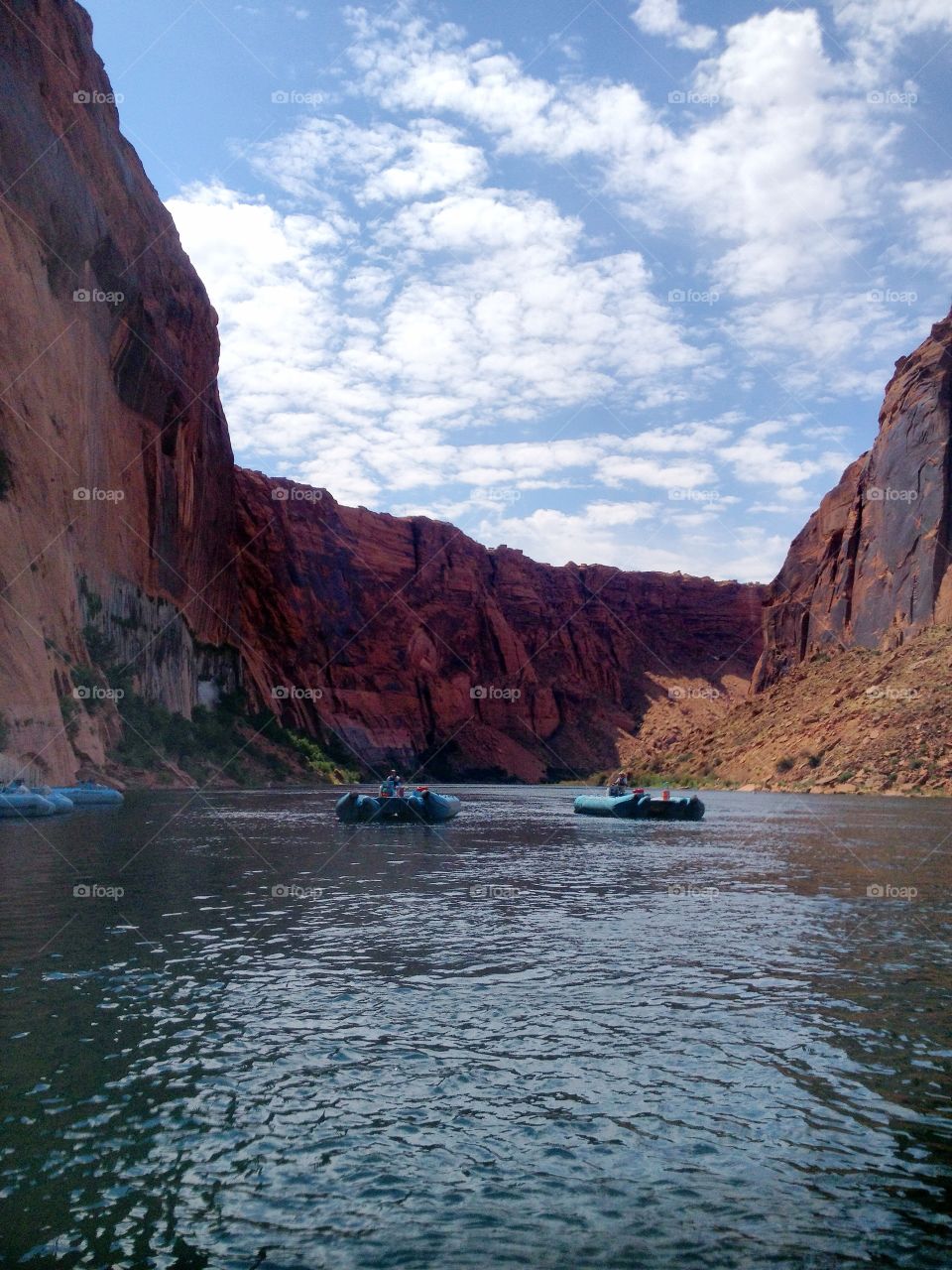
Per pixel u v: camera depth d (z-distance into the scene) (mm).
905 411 117938
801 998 10836
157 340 88062
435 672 194750
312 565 170000
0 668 47969
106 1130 7176
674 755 128875
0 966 11898
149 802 52312
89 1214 6016
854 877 22141
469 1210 6137
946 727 79812
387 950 13305
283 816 43469
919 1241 5812
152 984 11156
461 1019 9969
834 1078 8367
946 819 45406
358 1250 5684
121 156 86188
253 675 122875
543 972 12023
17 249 61969
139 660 82000
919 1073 8500
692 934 14719
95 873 20875
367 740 163125
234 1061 8641
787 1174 6645
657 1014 10195
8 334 58594
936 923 15805
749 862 25547
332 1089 8031
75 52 79062
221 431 116438
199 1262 5523
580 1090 8055
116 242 78875
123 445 82250
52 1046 8930
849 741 87938
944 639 95500
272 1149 6930
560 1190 6414
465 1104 7766
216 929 14641
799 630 139125
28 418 59438
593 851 28672
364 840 31484
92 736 61625
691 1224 5988
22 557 54219
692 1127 7379
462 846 30062
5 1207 6082
